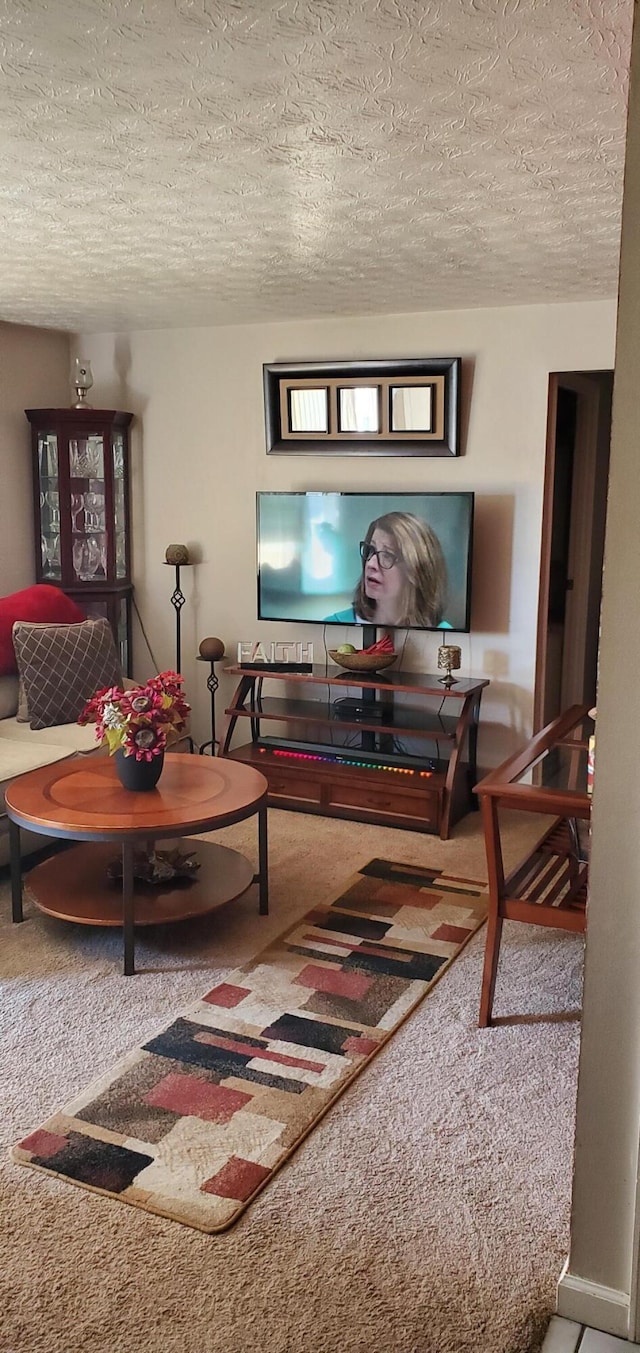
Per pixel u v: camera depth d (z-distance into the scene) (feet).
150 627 18.98
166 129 7.84
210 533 18.11
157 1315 6.11
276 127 7.75
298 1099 8.25
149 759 11.07
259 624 17.93
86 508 17.80
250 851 14.10
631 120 5.16
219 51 6.39
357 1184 7.30
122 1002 9.85
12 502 17.93
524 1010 9.78
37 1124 7.95
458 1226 6.91
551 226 10.56
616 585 5.54
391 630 16.69
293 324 16.72
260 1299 6.24
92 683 15.35
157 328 17.75
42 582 18.26
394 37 6.16
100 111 7.45
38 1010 9.68
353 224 10.60
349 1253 6.64
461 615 15.61
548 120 7.54
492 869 9.25
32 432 17.79
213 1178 7.30
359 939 11.31
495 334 15.24
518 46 6.27
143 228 10.92
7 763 12.85
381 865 13.62
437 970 10.56
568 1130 7.95
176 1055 8.90
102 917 10.51
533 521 15.40
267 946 11.11
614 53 6.34
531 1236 6.83
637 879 5.69
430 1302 6.25
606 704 5.65
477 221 10.41
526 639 15.74
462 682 15.55
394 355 16.07
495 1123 8.02
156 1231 6.80
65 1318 6.08
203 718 18.78
